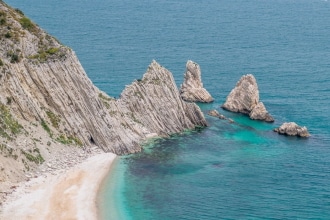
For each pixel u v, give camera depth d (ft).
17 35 408.26
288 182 372.17
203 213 319.68
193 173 379.55
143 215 311.06
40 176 339.57
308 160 416.26
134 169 378.32
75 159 374.43
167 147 428.56
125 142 410.31
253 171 389.39
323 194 353.51
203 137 458.91
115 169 374.63
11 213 291.17
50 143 371.76
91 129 403.34
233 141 453.99
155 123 457.68
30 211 296.10
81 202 316.19
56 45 422.82
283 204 337.11
